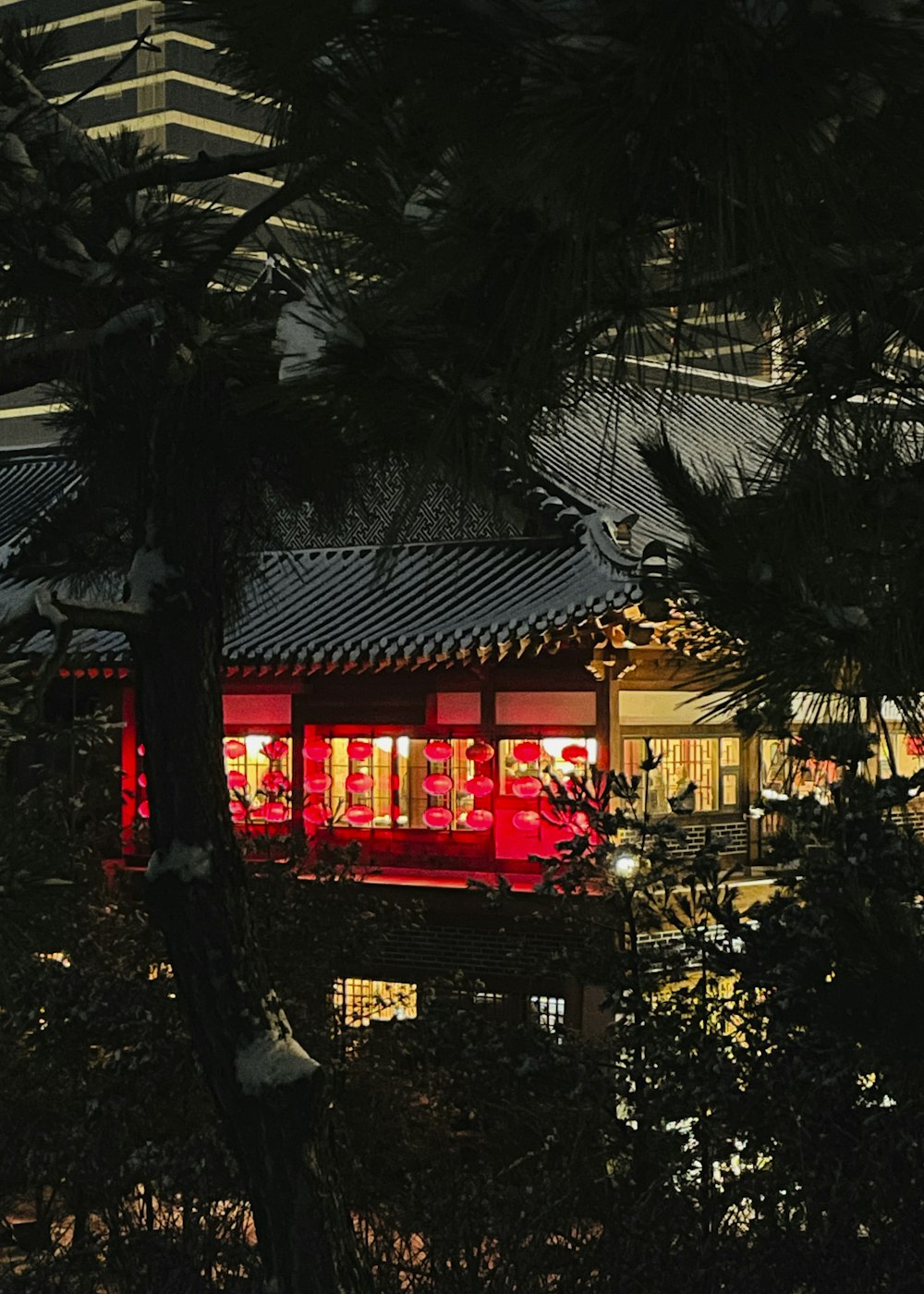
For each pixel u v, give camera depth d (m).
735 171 2.56
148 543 7.12
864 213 2.97
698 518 4.02
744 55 2.48
